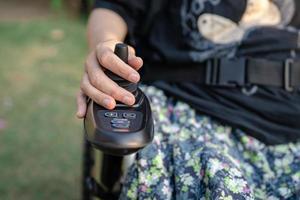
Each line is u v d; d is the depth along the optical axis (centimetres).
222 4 114
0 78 280
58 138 228
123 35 117
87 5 377
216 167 97
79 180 202
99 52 96
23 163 210
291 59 115
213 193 93
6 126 234
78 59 312
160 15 119
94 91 91
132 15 118
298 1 117
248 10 115
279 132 112
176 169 100
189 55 115
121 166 105
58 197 193
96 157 110
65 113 248
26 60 306
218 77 114
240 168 102
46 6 401
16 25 354
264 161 108
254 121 111
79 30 355
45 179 202
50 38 338
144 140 84
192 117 112
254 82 113
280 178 106
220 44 115
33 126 236
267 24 116
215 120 112
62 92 269
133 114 88
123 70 91
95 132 84
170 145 106
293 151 110
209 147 102
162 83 118
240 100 113
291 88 114
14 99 258
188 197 97
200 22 115
